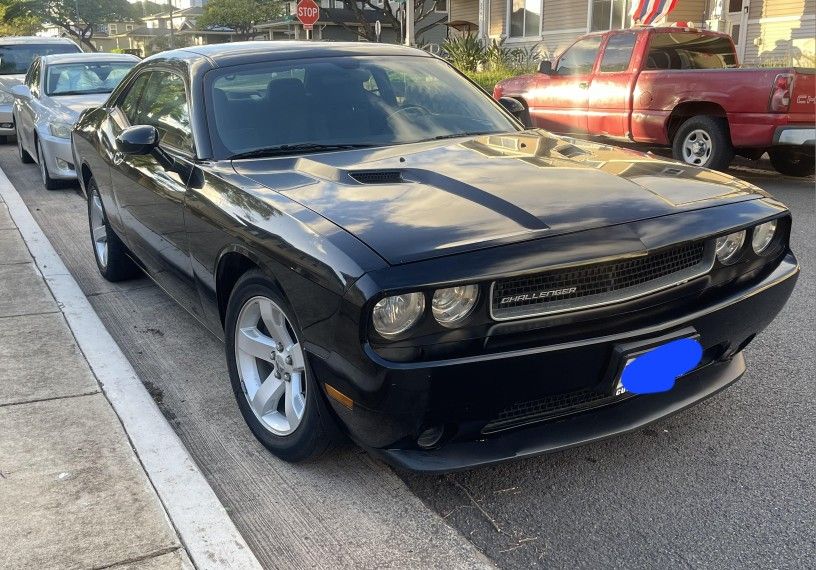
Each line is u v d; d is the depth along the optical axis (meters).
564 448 2.71
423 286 2.34
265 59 4.09
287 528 2.73
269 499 2.90
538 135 4.04
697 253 2.84
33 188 9.30
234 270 3.30
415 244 2.49
